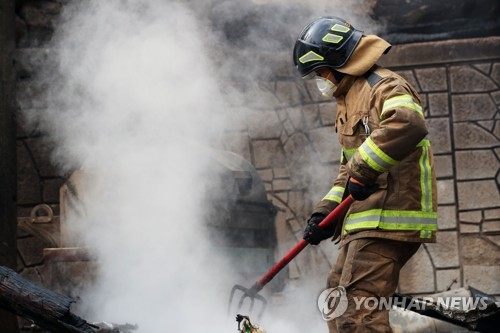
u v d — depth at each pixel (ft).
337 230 15.03
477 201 33.88
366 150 13.46
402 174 13.89
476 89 34.50
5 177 27.04
